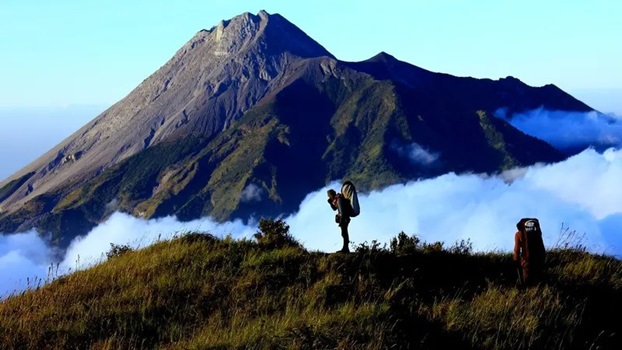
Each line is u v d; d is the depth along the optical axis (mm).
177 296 11961
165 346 9859
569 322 10242
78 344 10219
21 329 10891
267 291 11914
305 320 9984
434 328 9977
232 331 9758
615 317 11148
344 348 8898
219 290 12078
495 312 10523
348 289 11633
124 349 9914
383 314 10125
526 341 9602
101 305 11727
